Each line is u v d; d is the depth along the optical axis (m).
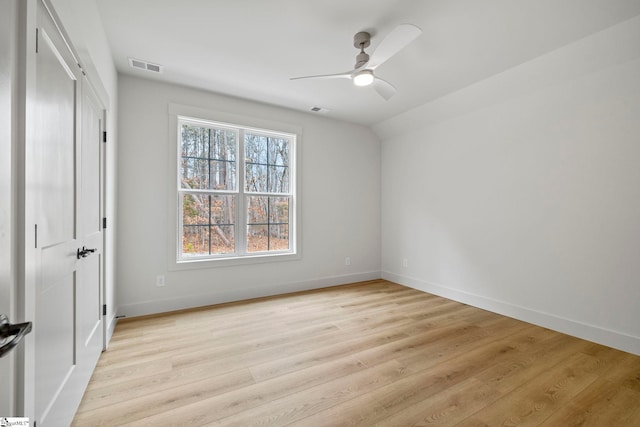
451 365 1.99
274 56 2.53
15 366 0.85
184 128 3.18
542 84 2.65
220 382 1.77
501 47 2.35
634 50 2.10
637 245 2.15
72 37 1.34
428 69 2.71
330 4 1.90
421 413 1.51
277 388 1.71
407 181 4.16
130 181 2.82
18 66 0.84
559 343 2.33
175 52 2.46
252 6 1.92
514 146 2.92
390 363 2.01
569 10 1.91
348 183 4.28
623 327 2.21
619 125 2.23
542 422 1.45
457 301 3.44
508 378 1.83
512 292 2.93
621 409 1.54
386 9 1.93
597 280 2.35
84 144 1.57
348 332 2.52
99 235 1.96
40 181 1.00
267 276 3.61
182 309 3.06
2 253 0.75
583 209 2.43
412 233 4.08
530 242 2.79
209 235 3.30
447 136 3.61
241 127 3.46
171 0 1.87
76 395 1.45
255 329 2.56
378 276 4.55
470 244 3.34
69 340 1.35
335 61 2.61
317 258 4.01
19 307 0.85
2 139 0.73
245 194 3.53
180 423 1.42
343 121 4.23
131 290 2.83
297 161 3.83
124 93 2.81
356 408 1.55
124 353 2.11
